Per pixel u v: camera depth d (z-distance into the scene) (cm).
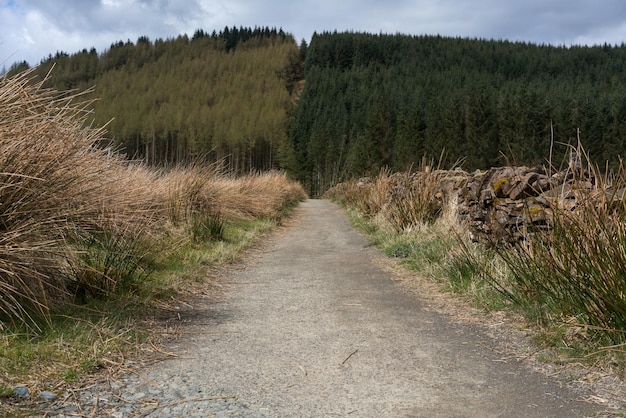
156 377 297
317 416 251
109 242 489
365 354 344
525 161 4659
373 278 618
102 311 398
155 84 18238
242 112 14375
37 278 358
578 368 312
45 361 295
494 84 12638
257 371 311
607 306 332
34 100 382
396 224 922
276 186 1870
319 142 7719
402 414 255
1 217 354
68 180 400
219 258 712
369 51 17050
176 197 870
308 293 534
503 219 557
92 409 250
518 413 256
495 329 400
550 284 396
